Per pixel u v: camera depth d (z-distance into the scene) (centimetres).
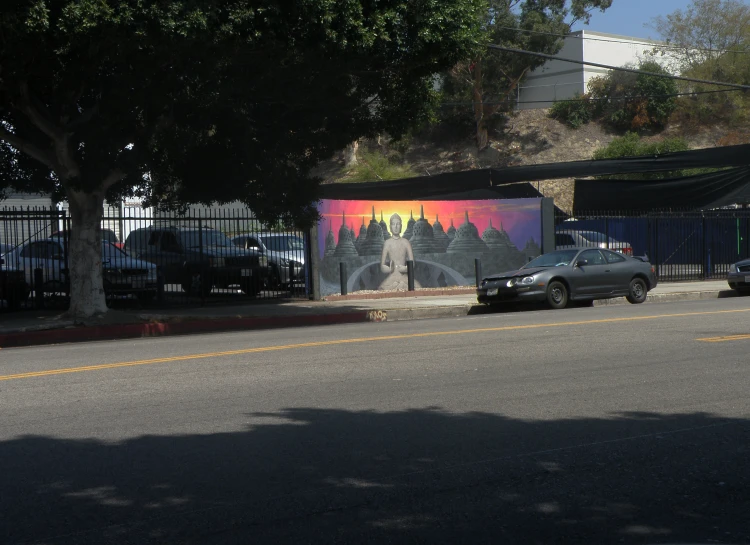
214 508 502
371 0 1404
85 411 777
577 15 5397
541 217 2620
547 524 475
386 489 537
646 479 559
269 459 608
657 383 894
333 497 521
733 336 1266
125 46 1286
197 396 845
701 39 5631
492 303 2019
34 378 974
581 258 2006
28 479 564
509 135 5678
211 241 2255
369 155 5306
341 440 661
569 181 4944
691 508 502
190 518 485
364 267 2378
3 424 727
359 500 516
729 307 1822
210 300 2120
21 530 468
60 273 1953
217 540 451
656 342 1208
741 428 696
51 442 663
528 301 1961
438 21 1429
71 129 1552
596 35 5662
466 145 5669
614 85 5619
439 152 5697
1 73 1387
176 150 1563
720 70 5397
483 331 1398
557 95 5853
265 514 491
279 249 2395
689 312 1683
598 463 596
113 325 1591
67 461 607
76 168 1594
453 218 2548
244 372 995
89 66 1395
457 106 5547
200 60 1366
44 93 1582
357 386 891
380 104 1664
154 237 2217
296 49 1402
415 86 1591
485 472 574
